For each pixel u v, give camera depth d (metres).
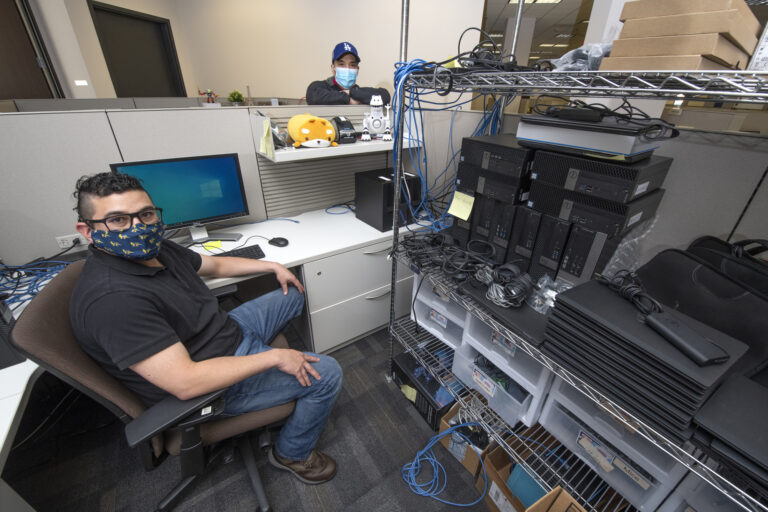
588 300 0.72
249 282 1.84
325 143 1.44
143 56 4.57
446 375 1.38
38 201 1.24
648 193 0.93
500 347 1.03
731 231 0.95
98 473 1.22
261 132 1.41
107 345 0.75
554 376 0.88
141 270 0.87
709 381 0.52
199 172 1.38
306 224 1.72
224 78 4.80
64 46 3.48
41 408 1.41
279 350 0.99
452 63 1.27
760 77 0.53
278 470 1.24
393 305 1.46
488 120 1.67
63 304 0.83
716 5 0.57
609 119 0.85
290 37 3.58
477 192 1.14
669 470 0.70
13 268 1.23
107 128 1.27
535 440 1.09
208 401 0.81
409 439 1.36
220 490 1.18
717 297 0.75
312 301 1.51
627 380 0.64
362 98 2.16
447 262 1.12
